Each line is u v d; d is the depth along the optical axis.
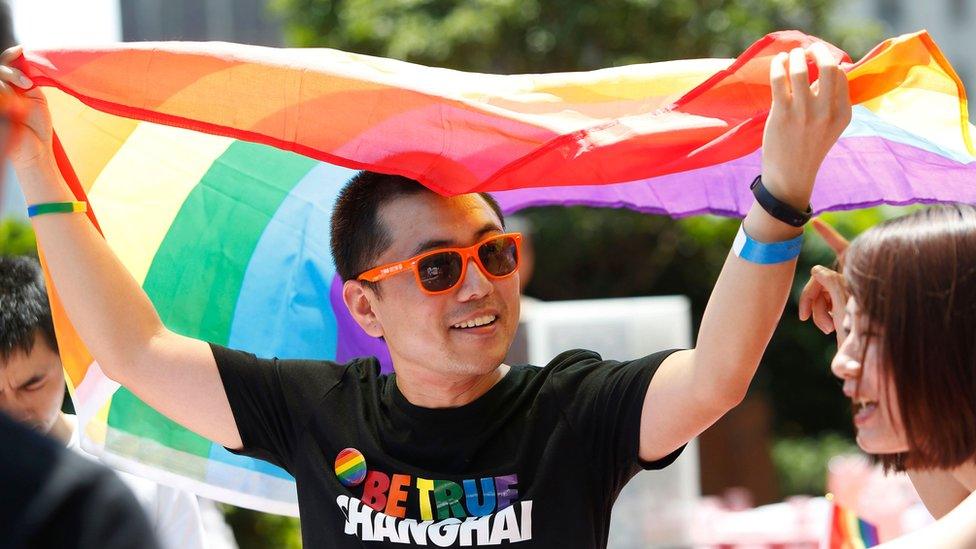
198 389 3.23
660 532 6.74
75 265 3.22
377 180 3.09
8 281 3.66
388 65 3.21
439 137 2.90
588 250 15.45
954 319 2.42
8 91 2.93
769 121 2.50
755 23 14.70
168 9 20.25
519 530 2.88
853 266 2.58
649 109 3.00
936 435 2.47
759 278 2.60
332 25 15.19
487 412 2.98
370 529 2.96
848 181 3.35
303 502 3.14
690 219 15.25
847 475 4.70
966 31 20.33
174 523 3.84
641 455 2.92
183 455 3.71
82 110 3.46
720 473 12.83
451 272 2.96
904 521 4.59
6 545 1.61
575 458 2.94
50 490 1.64
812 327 15.95
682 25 14.56
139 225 3.67
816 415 16.12
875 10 20.19
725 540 6.87
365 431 3.06
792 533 6.79
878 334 2.50
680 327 6.96
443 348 2.97
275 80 2.93
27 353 3.60
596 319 6.68
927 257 2.45
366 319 3.23
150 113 3.06
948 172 3.21
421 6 14.79
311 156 3.02
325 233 3.85
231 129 3.04
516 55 14.55
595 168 2.86
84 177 3.53
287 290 3.89
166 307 3.77
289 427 3.21
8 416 1.71
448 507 2.91
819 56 2.48
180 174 3.69
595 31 14.31
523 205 4.29
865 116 3.09
